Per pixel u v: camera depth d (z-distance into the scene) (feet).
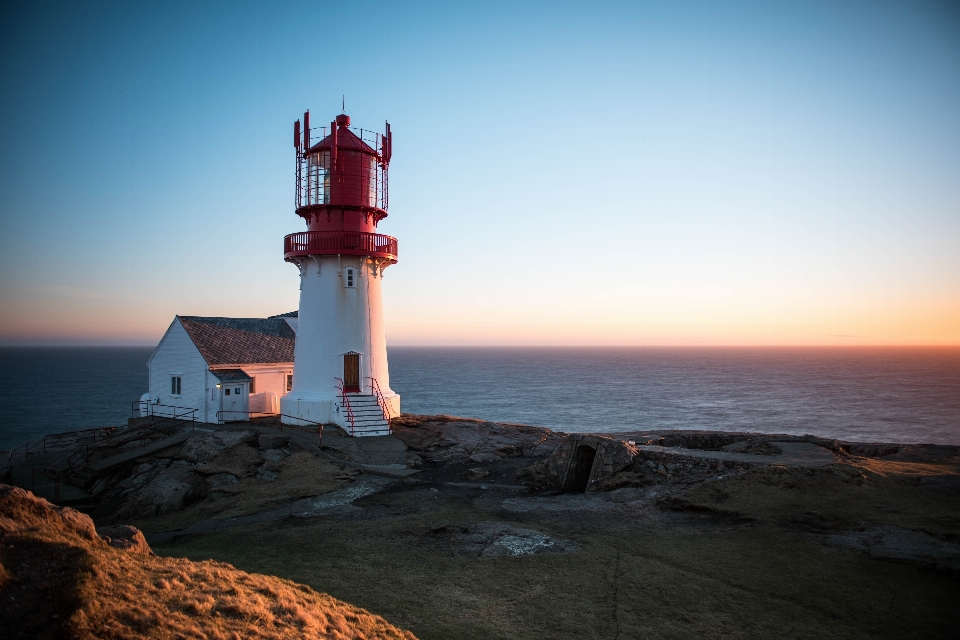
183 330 136.67
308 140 130.52
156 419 136.05
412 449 114.73
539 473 94.58
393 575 52.80
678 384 602.03
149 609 31.53
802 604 48.34
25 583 30.01
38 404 414.21
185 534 71.97
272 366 143.02
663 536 63.82
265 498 86.43
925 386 576.20
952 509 67.56
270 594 38.73
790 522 65.67
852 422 341.21
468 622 44.11
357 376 131.23
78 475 105.50
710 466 83.61
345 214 130.00
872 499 70.95
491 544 61.41
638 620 45.62
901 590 50.08
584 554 58.29
